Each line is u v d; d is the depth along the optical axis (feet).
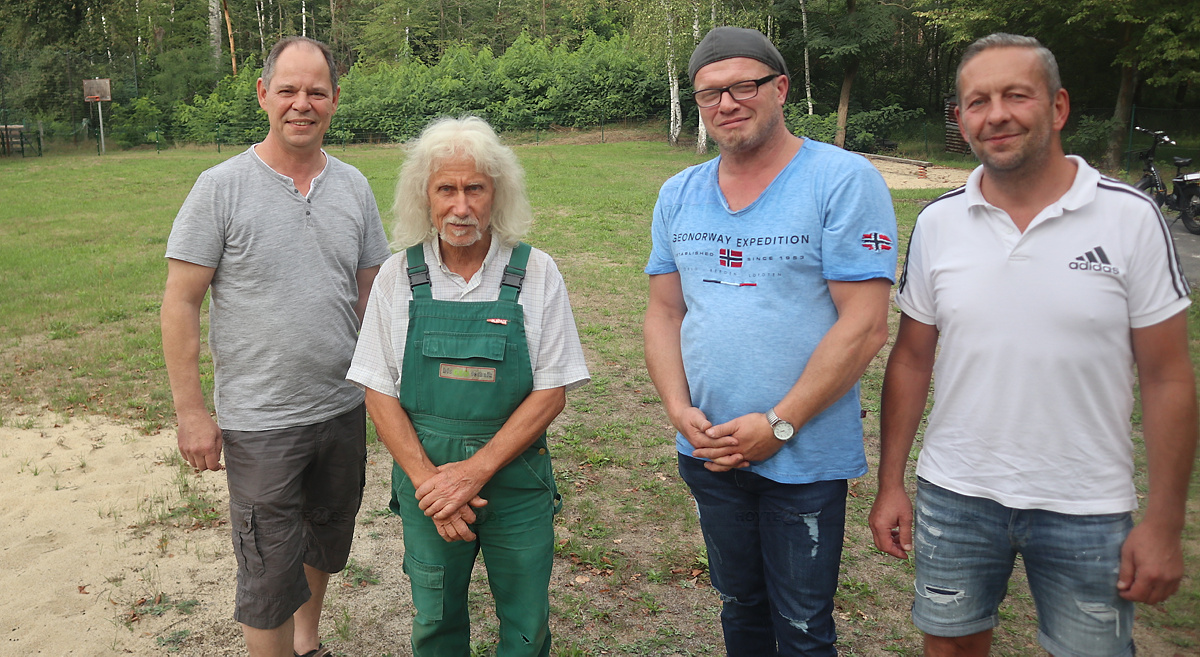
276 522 9.05
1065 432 6.57
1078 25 72.79
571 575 12.34
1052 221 6.46
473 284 8.00
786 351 7.67
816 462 7.75
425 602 8.06
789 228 7.60
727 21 93.30
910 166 83.35
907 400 7.76
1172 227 35.86
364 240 10.01
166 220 52.06
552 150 100.78
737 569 8.57
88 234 46.42
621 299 30.53
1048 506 6.68
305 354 9.14
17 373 22.74
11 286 33.47
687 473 8.57
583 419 18.95
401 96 127.75
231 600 11.84
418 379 7.96
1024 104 6.35
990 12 75.15
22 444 17.79
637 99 123.03
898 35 120.88
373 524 14.10
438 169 7.63
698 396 8.18
